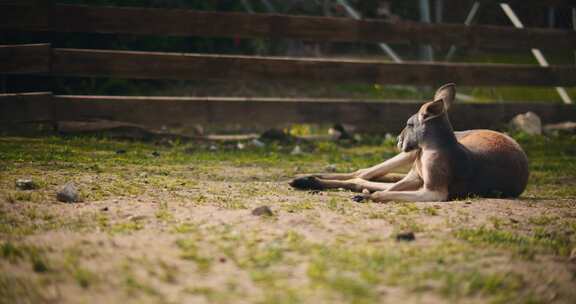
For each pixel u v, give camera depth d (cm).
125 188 738
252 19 1217
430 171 749
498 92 1788
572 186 909
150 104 1164
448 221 620
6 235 534
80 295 416
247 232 554
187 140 1182
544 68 1377
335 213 638
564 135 1355
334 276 447
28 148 979
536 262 507
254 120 1216
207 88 1617
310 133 1380
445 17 1875
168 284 438
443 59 1869
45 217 593
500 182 785
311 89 1692
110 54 1146
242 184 820
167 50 1554
